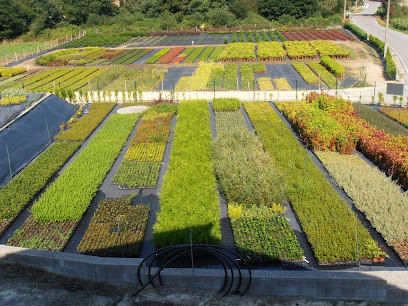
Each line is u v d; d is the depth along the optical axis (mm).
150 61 54031
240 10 85688
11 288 13211
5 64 55781
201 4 86688
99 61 55969
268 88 39969
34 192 20828
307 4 84375
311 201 18953
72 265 13906
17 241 17047
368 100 36500
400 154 21891
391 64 45781
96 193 21031
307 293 13172
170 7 88000
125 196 20406
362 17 90062
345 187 20516
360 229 16781
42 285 13469
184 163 22562
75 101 37406
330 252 15508
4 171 22953
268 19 85062
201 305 12750
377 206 18234
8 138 25391
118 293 13281
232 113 33000
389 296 13016
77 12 86500
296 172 21797
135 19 88000
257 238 16828
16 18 77750
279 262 15656
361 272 13281
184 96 37375
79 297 12984
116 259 13875
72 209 18672
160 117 31609
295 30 75062
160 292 13320
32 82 45531
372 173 21500
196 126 29000
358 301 13039
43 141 27766
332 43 58875
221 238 17047
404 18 80750
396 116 31562
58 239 17188
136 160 24500
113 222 18156
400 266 15195
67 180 21656
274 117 31516
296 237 16875
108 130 29062
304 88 40125
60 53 62062
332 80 41875
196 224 16781
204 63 50250
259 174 20031
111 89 41000
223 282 13336
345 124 27469
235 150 23828
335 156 24609
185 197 19047
